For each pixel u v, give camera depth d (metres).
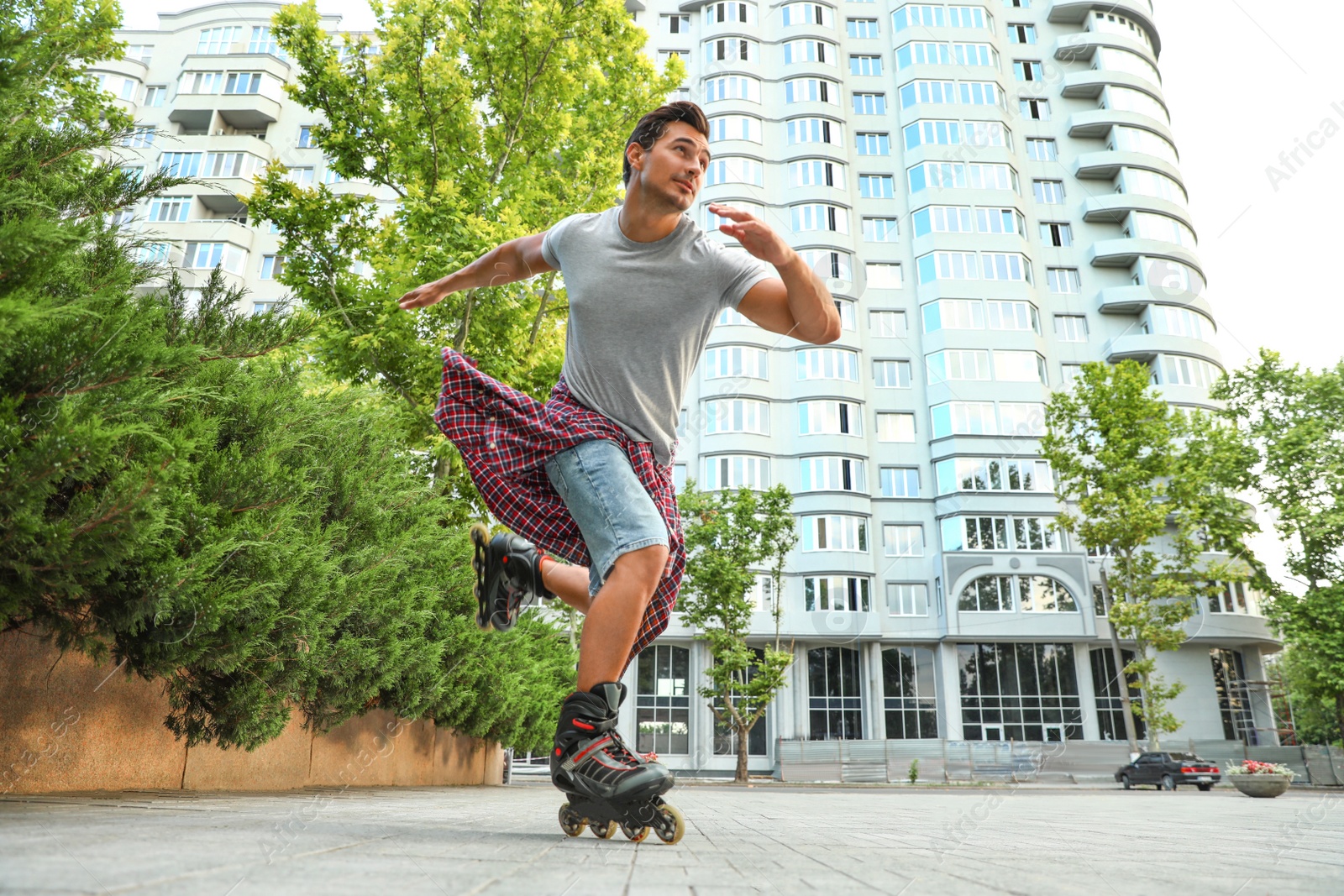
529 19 10.21
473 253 8.76
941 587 29.80
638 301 2.05
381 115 10.02
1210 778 21.34
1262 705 29.52
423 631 6.61
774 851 1.54
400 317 8.84
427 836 1.54
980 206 33.97
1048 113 36.56
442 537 7.00
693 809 4.85
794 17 37.12
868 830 2.63
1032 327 32.59
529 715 12.51
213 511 3.15
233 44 38.75
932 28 36.75
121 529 2.31
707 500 26.36
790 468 31.67
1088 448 25.55
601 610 1.81
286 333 3.54
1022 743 27.47
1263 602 26.80
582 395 2.07
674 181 2.02
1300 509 25.22
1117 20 37.50
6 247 2.02
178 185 3.04
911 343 33.25
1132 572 24.69
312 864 0.97
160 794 3.56
